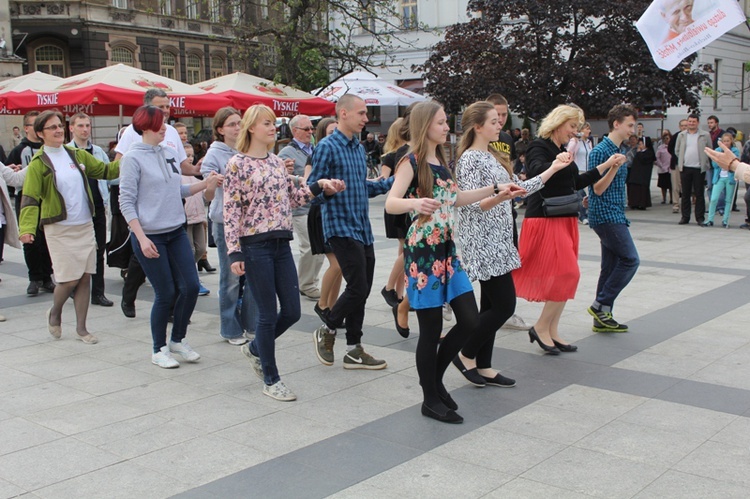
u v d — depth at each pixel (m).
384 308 7.53
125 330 6.83
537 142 5.58
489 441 4.17
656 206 16.84
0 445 4.20
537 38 15.79
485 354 5.10
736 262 9.63
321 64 17.83
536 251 5.64
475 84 16.16
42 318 7.35
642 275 8.87
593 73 15.55
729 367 5.41
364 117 5.42
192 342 6.39
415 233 4.35
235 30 17.59
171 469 3.87
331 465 3.89
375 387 5.15
